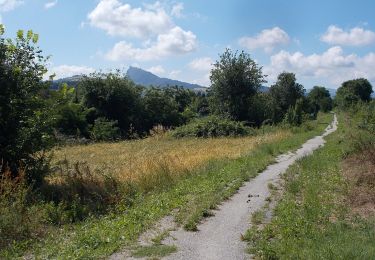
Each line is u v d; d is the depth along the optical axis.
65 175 12.95
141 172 14.21
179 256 7.42
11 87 11.79
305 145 29.52
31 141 11.84
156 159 18.20
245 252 7.69
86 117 45.34
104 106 47.25
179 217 9.87
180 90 76.50
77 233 8.54
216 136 37.03
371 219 9.54
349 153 19.06
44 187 11.41
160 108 51.78
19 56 12.15
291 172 16.25
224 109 51.03
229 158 19.84
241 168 16.81
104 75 47.59
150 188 13.23
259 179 15.50
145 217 9.91
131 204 11.38
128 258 7.27
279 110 58.91
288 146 27.11
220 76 50.56
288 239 8.05
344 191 12.40
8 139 11.62
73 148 28.59
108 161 20.30
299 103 54.81
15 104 11.87
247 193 13.05
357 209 10.74
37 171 11.85
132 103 49.00
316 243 7.70
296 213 10.12
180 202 11.27
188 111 58.16
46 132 12.38
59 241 8.13
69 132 37.75
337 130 46.09
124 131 46.97
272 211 10.79
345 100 89.31
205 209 10.60
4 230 8.18
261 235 8.59
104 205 10.93
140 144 31.48
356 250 7.02
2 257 7.36
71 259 7.08
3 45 11.90
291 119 51.81
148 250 7.64
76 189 11.55
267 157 20.78
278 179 15.44
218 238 8.56
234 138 35.41
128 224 9.26
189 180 14.26
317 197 11.56
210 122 38.31
